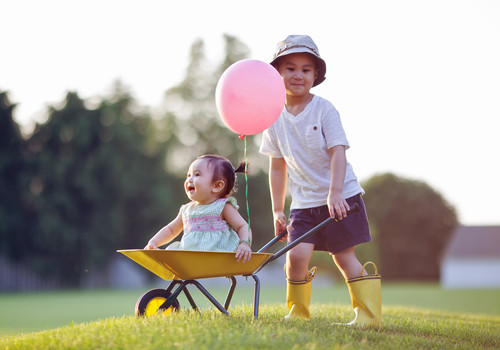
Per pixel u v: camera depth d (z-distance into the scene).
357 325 4.18
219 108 4.16
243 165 4.16
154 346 3.00
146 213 33.31
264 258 3.85
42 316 9.80
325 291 20.94
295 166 4.51
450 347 3.80
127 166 32.84
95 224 31.69
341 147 4.31
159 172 34.50
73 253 31.31
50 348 3.18
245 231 3.96
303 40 4.43
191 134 36.53
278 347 3.04
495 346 4.25
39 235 30.12
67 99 31.91
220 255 3.63
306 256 4.39
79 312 10.88
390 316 5.94
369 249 44.66
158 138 35.62
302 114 4.45
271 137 4.66
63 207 30.80
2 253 29.98
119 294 22.06
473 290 24.56
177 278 3.91
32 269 30.39
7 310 11.66
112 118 32.75
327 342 3.28
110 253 32.69
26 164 30.56
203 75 37.16
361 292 4.33
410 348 3.50
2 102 30.16
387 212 50.44
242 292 18.61
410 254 50.38
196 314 3.81
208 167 4.04
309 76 4.45
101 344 3.12
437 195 52.06
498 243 50.00
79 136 31.64
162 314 3.67
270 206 35.19
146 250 3.62
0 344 3.46
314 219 4.43
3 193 30.16
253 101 4.01
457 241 50.47
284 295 15.36
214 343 3.04
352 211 4.12
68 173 31.34
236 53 37.03
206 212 4.00
